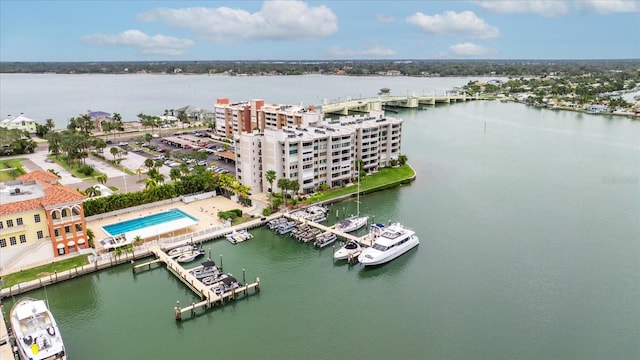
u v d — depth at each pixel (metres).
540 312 90.88
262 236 126.25
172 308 92.56
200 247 115.62
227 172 181.00
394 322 87.94
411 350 79.62
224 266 109.56
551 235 127.88
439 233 129.50
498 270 107.88
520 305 93.25
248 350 80.06
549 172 195.50
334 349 80.12
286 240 124.31
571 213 145.25
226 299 94.62
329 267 110.31
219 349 80.19
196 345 81.31
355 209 148.62
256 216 136.12
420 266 110.38
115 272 105.31
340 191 161.50
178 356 78.44
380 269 109.38
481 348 80.12
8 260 100.31
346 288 100.69
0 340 76.75
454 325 86.81
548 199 159.25
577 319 88.44
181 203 145.62
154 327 86.44
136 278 103.50
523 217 141.75
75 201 105.44
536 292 98.12
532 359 77.12
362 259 108.56
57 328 78.19
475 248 119.81
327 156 161.75
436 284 101.94
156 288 99.69
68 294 97.25
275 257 114.88
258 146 156.12
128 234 114.81
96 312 91.00
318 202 150.50
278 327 86.62
